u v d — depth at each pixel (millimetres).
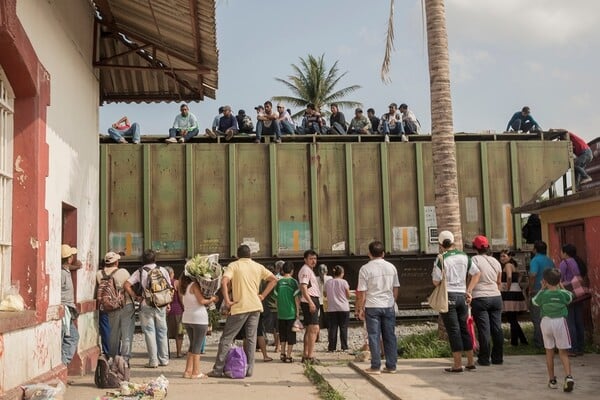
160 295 10562
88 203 10977
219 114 16312
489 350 9586
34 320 6984
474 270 9297
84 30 10812
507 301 11836
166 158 15242
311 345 11055
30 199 7250
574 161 16750
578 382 8172
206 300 9523
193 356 9555
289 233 15320
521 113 17422
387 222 15492
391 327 9188
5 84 7020
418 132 16812
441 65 12070
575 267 10219
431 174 15797
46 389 6551
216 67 12719
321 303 13852
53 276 8164
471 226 15875
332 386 8484
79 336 9750
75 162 9922
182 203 15172
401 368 9516
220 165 15328
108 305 10055
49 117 8227
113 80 14336
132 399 7625
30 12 7465
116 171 15102
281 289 11266
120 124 15555
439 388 7910
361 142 15742
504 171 16078
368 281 9180
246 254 9867
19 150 7281
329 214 15500
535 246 11242
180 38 11711
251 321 9734
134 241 14992
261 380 9312
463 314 9172
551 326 7727
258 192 15344
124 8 11258
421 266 15820
